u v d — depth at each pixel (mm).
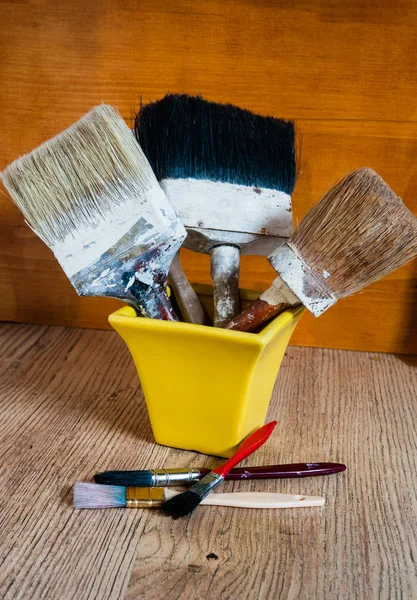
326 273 578
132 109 854
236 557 518
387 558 524
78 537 535
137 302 609
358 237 558
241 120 670
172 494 580
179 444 667
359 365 892
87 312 964
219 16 805
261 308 609
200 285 726
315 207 587
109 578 492
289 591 485
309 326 933
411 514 582
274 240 660
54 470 625
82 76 843
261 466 630
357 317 920
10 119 866
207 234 644
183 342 589
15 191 573
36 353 883
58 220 567
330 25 796
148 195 567
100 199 564
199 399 626
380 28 792
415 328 915
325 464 635
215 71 830
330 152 848
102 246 571
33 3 813
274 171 660
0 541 527
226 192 640
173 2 803
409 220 558
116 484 592
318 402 784
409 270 885
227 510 577
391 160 846
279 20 800
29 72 844
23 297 962
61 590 480
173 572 500
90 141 567
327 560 519
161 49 825
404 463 664
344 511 581
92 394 781
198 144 639
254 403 650
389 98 819
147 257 583
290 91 829
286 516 571
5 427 697
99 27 819
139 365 627
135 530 546
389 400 797
